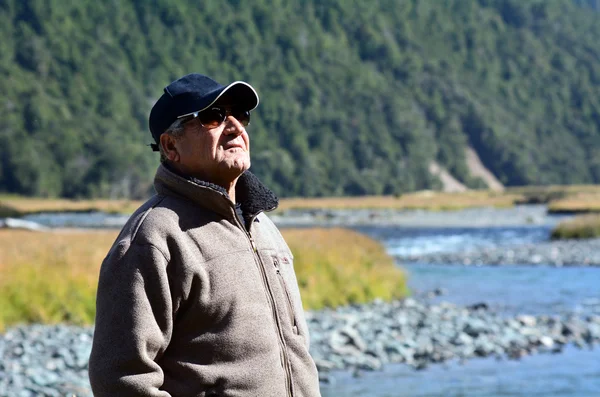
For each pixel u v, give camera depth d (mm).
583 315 21500
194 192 3502
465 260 42500
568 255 43000
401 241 60969
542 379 13492
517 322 19656
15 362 13703
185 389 3354
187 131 3621
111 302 3330
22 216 121938
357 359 14984
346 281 24812
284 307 3635
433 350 16062
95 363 3311
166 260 3365
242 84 3602
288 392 3516
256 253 3641
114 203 183000
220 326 3416
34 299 18922
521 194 183125
